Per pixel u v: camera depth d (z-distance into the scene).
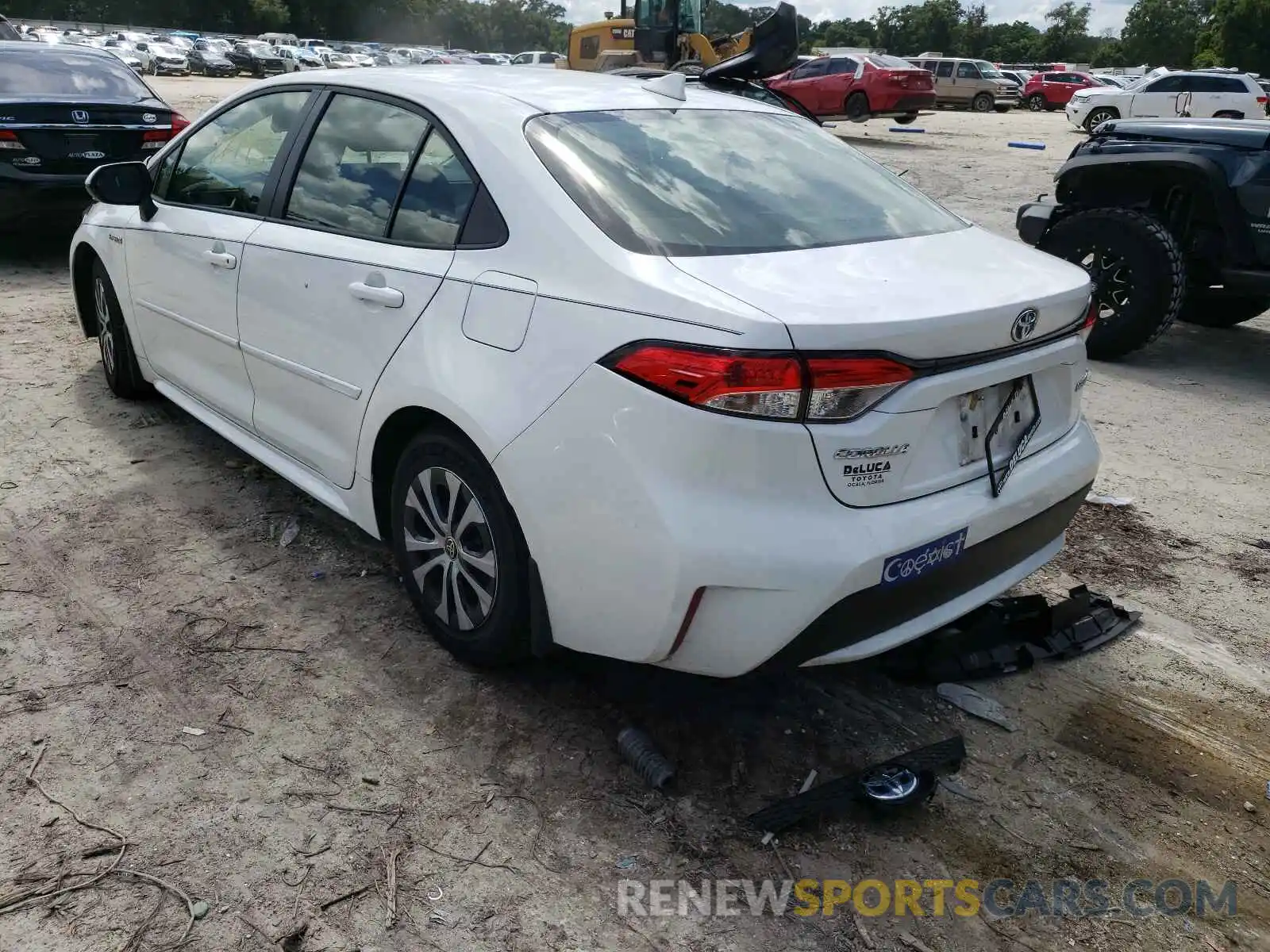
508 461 2.52
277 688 2.91
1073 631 3.33
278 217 3.48
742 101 3.53
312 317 3.21
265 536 3.78
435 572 3.03
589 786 2.58
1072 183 7.03
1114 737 2.88
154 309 4.26
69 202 7.69
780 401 2.14
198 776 2.55
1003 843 2.47
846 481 2.25
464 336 2.66
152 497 4.04
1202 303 7.81
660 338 2.24
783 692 3.00
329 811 2.46
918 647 3.17
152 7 90.25
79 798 2.45
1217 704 3.05
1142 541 4.10
